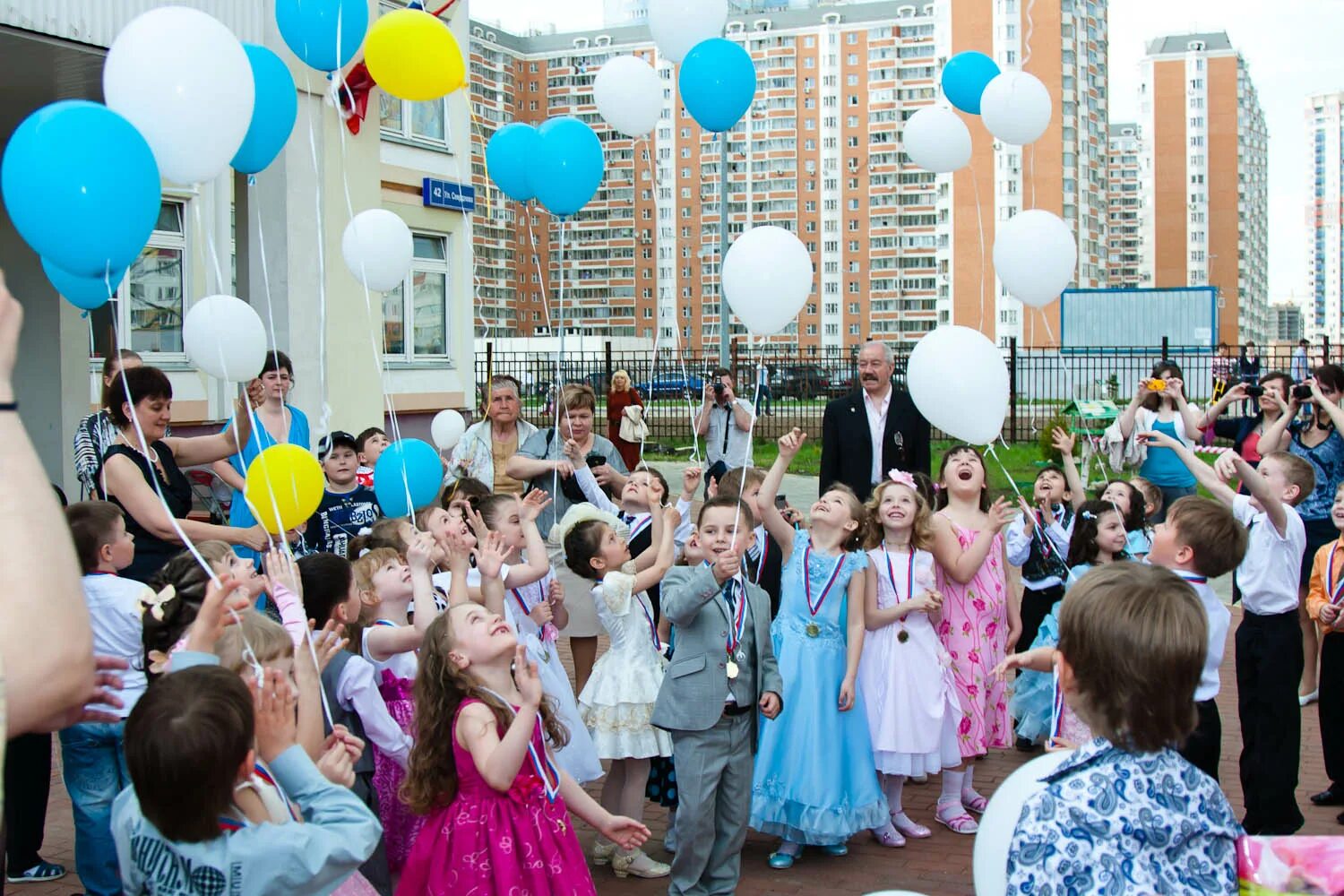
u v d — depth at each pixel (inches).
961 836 199.2
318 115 399.2
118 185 118.9
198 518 303.4
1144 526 254.1
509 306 2962.6
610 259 3134.8
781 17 3506.4
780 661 186.7
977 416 194.5
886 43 3390.7
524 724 119.6
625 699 180.9
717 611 168.4
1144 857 79.0
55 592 61.2
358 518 247.1
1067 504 267.3
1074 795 81.2
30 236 122.0
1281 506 181.8
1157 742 81.3
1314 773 232.4
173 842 90.3
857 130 3444.9
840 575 186.5
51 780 228.4
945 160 250.7
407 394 593.0
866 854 190.2
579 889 124.9
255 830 93.7
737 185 3358.8
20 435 64.0
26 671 59.1
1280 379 288.8
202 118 136.9
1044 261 203.8
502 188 235.1
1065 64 2338.8
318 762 114.9
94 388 427.5
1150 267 3747.5
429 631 127.6
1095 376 1007.0
